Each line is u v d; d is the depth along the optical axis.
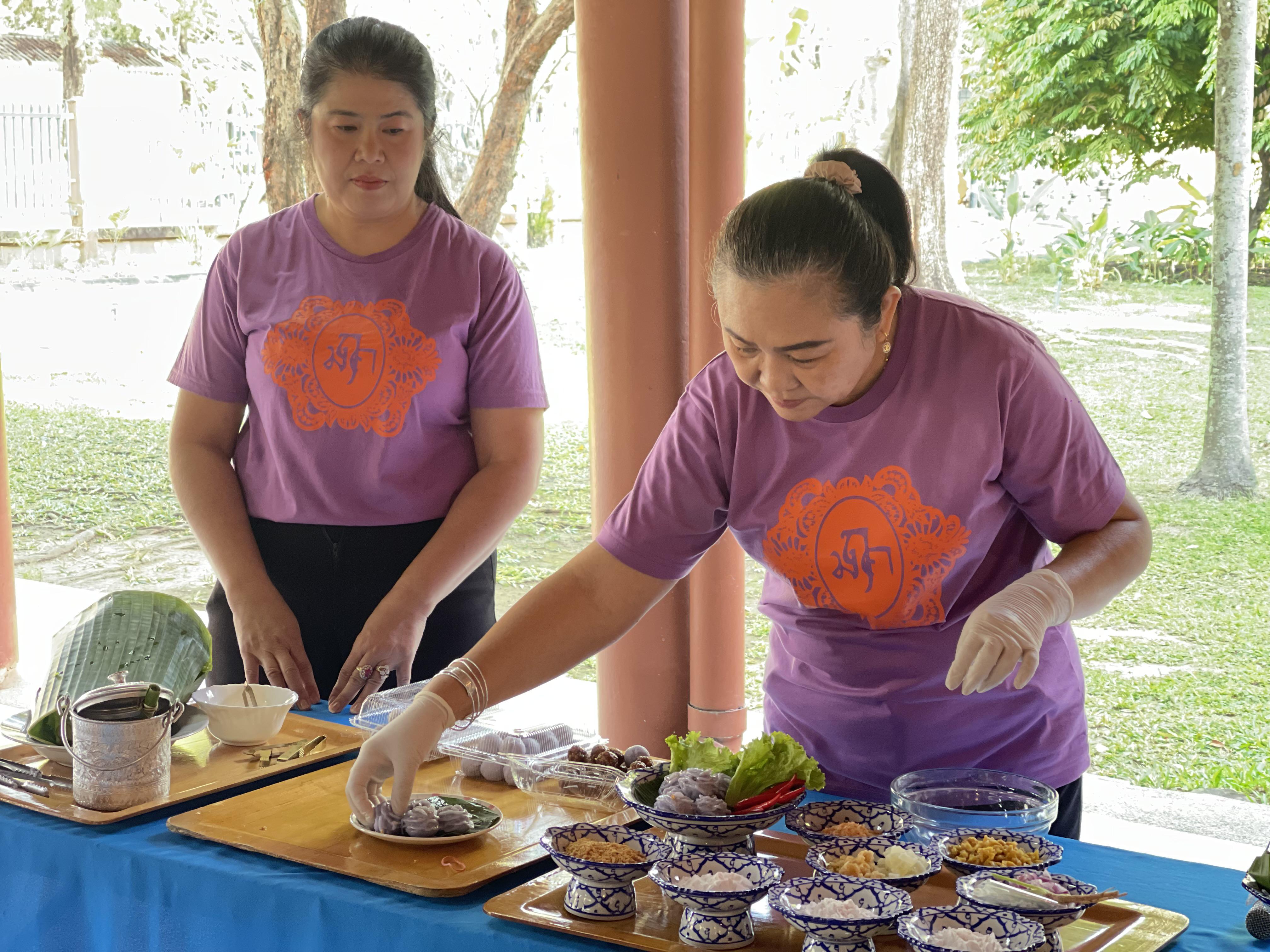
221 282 2.62
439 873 1.59
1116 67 9.28
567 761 1.90
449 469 2.63
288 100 9.95
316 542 2.57
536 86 10.45
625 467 3.73
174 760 2.03
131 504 9.45
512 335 2.63
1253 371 9.21
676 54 3.56
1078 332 9.81
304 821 1.77
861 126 9.27
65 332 12.05
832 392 1.64
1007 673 1.61
